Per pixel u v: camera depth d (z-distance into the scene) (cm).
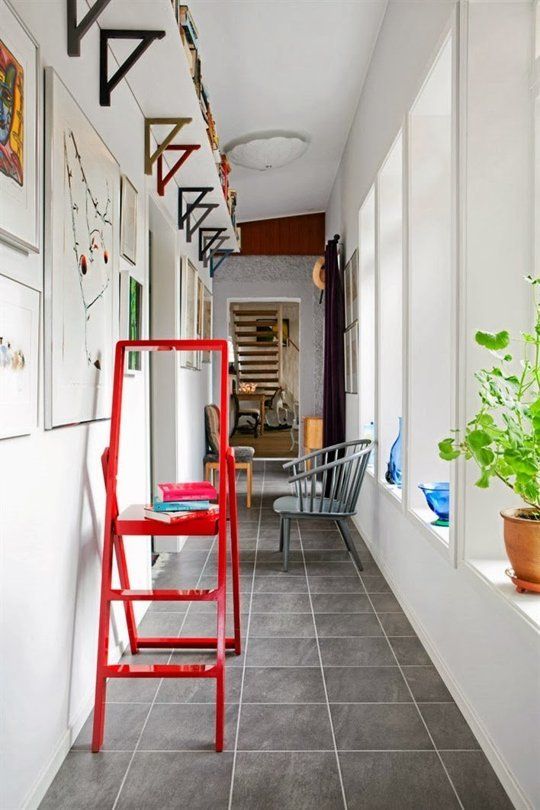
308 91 451
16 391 150
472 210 205
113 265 240
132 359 281
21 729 155
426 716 211
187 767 183
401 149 325
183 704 221
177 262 420
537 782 153
